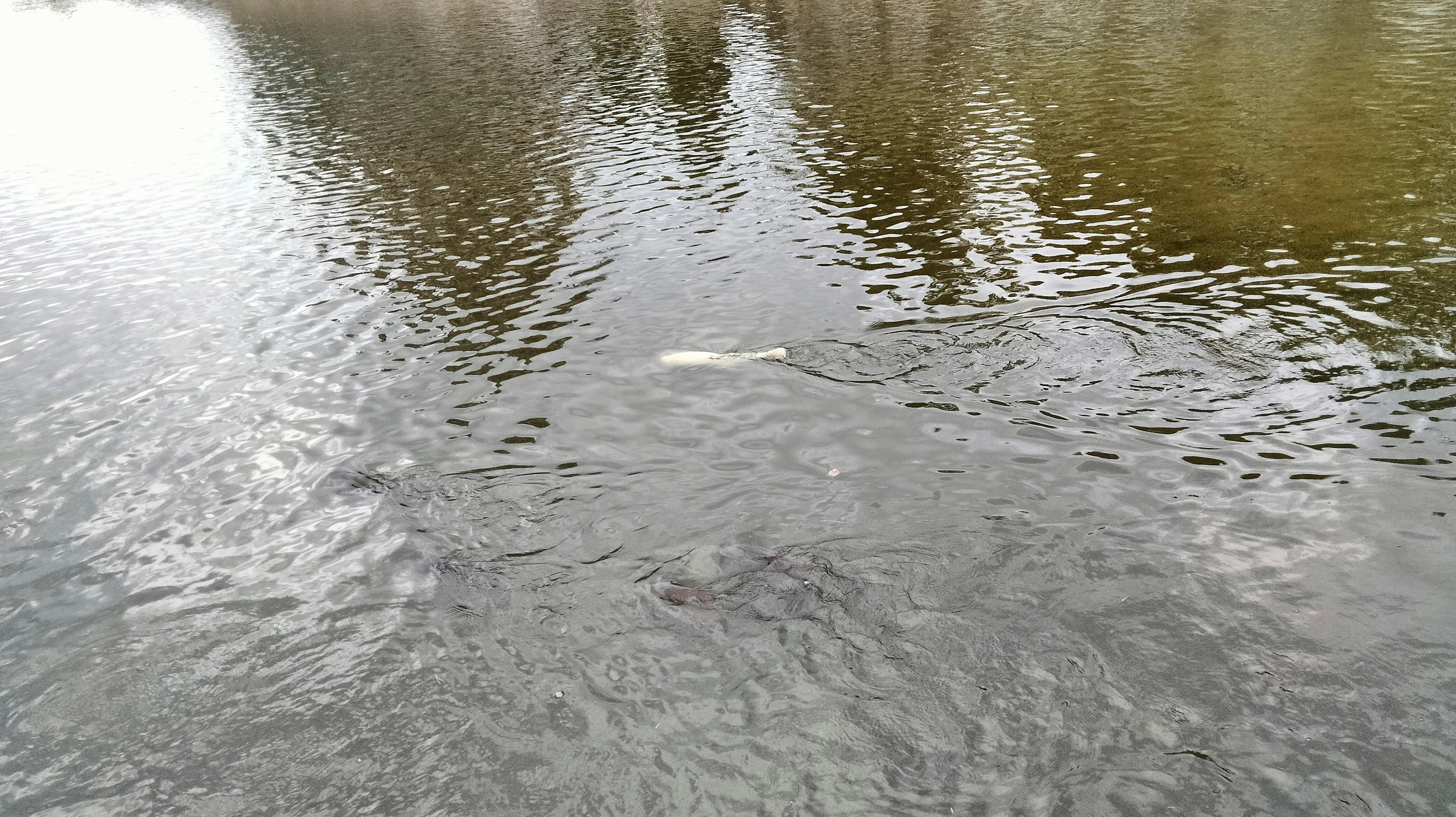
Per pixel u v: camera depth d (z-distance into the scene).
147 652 6.38
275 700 5.89
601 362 10.16
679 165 17.98
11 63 35.75
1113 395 8.72
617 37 34.38
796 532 7.07
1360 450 7.59
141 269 14.30
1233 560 6.48
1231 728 5.19
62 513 8.09
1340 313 9.92
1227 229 12.66
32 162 21.56
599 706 5.63
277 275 13.62
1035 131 18.34
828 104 22.16
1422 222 12.24
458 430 8.98
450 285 12.81
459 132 22.08
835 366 9.65
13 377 10.84
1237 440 7.87
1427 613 5.89
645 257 13.26
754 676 5.75
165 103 27.42
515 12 42.31
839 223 14.12
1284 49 23.80
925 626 6.04
